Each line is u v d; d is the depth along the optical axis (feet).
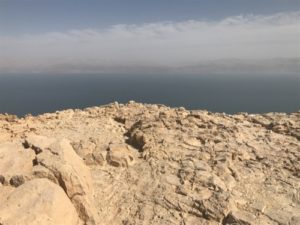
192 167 66.39
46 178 50.67
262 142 82.38
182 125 90.99
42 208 44.37
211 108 588.09
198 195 57.88
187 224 51.88
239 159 71.87
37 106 605.73
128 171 68.28
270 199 57.31
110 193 60.75
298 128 91.71
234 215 51.75
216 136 83.30
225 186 60.29
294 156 73.26
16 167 54.39
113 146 75.20
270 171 66.85
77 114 114.83
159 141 79.36
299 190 59.98
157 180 63.57
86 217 49.80
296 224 50.16
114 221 53.57
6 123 98.99
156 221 52.75
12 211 43.47
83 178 55.93
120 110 117.91
